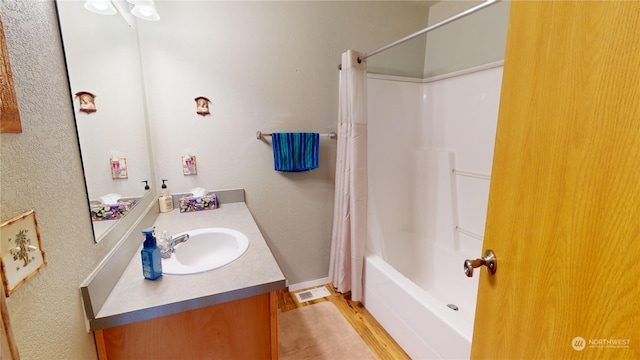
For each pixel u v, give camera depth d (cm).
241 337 93
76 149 73
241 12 175
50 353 58
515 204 69
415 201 242
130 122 129
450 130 217
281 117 195
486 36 188
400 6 219
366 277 191
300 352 159
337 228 205
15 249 48
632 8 43
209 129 179
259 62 184
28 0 56
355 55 176
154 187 165
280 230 210
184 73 168
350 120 181
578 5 52
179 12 162
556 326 58
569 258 55
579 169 52
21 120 52
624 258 45
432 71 231
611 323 48
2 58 47
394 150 234
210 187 185
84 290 71
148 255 88
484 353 82
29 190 54
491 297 79
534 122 62
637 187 43
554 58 57
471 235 202
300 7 188
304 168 198
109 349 79
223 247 133
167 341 85
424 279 214
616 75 46
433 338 137
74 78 76
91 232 78
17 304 49
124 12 129
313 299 209
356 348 162
